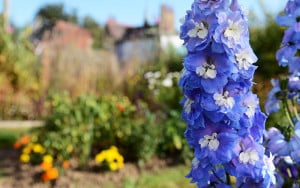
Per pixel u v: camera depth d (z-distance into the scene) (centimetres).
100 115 636
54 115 618
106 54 1400
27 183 532
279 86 205
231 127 147
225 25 141
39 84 1343
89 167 584
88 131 620
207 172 157
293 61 201
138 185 526
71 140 598
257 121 153
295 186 198
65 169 562
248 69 146
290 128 189
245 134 149
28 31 1638
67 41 1420
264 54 916
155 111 792
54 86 1279
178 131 656
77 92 1264
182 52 1380
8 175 561
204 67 144
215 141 146
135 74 1188
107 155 571
